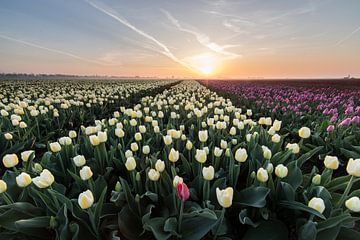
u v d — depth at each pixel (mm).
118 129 3189
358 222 2609
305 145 3895
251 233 1851
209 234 1913
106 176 2590
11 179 2283
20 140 4367
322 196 1872
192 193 2166
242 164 2795
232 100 11898
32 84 24047
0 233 1897
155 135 4020
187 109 6086
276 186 2072
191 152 3068
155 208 2137
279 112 7020
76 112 7035
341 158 3770
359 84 25516
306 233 1621
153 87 19734
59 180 2576
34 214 1900
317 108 7457
